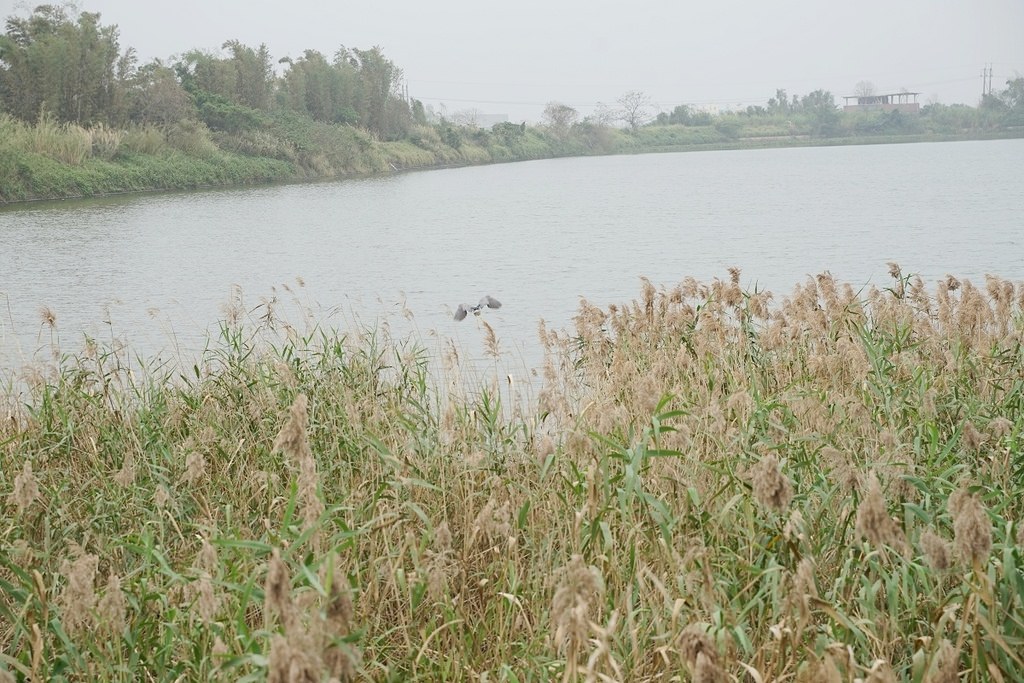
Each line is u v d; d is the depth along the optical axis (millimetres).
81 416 7871
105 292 20359
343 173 76125
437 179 69938
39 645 4262
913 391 7121
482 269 23375
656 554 5160
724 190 51469
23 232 33125
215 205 45656
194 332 15414
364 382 8352
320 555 4543
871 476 4180
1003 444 6293
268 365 8719
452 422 6836
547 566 5473
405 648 5062
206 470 6992
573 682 3711
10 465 6973
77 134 52438
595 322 9539
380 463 6633
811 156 97688
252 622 5227
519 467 6906
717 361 8023
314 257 26234
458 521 6152
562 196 50281
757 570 4496
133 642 4457
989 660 4289
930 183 50750
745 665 4070
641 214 38312
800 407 6902
